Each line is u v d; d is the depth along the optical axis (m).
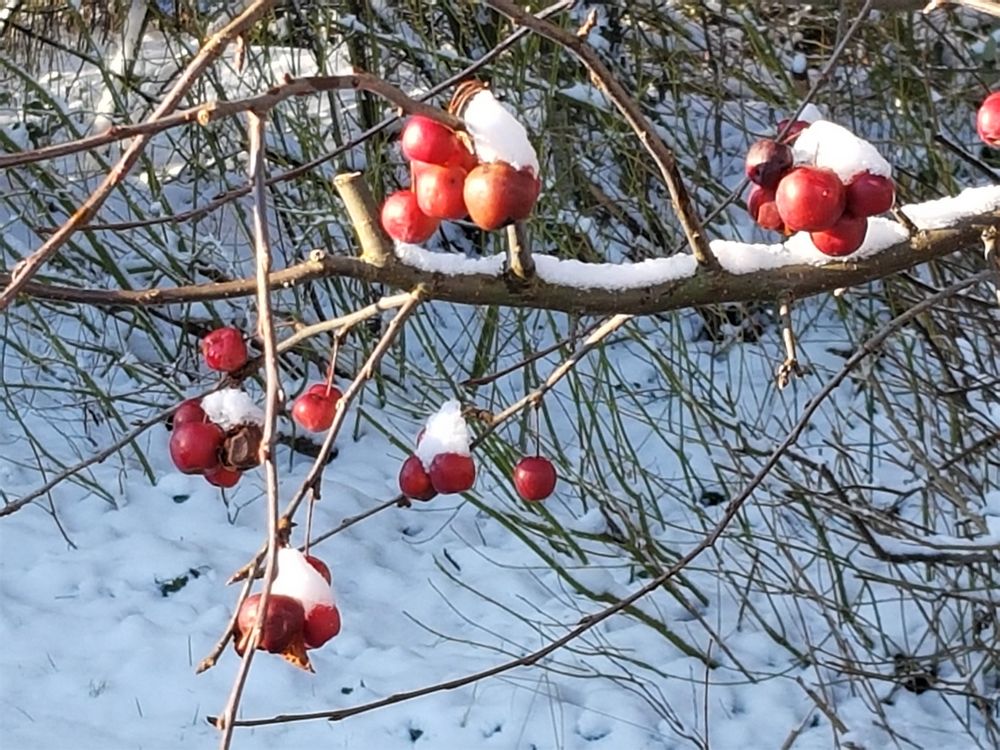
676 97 4.80
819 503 3.50
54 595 3.73
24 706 3.21
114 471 4.41
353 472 4.57
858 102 4.84
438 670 3.49
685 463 3.98
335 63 5.32
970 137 4.98
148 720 3.21
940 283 3.88
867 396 3.99
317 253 1.35
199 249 4.53
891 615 3.80
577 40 1.32
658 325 4.42
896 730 3.35
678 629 3.76
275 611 1.19
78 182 4.68
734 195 2.15
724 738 3.33
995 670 3.57
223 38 1.08
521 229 1.37
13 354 4.75
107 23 5.52
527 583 3.95
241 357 1.49
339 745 3.18
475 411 1.68
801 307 5.08
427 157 1.20
